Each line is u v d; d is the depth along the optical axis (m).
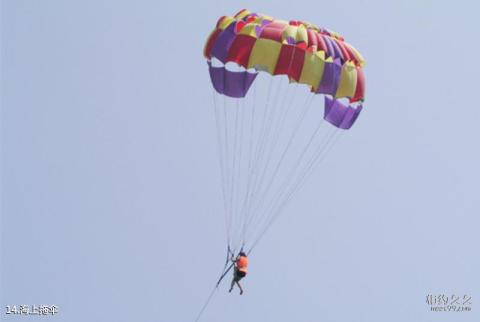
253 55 92.94
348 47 97.06
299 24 96.00
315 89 94.06
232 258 91.56
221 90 96.00
